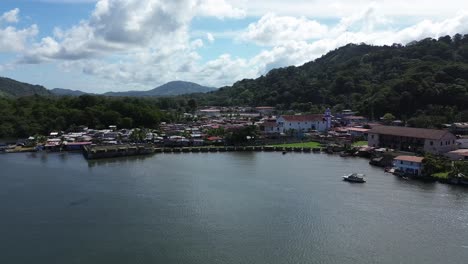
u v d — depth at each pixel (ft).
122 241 231.50
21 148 585.63
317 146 593.42
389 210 281.33
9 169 436.35
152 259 209.05
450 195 318.45
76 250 220.43
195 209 286.66
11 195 326.85
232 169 432.25
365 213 275.39
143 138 627.87
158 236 238.27
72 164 468.75
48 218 270.26
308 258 209.05
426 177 369.30
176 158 514.68
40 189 345.31
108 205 297.53
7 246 226.79
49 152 566.77
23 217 272.72
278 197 315.37
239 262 204.95
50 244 228.63
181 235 239.30
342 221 260.42
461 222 257.14
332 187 346.54
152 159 506.89
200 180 376.27
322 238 233.76
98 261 207.51
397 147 513.86
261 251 217.15
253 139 615.16
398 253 213.87
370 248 220.02
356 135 637.71
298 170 424.87
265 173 408.67
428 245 223.30
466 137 519.60
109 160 499.10
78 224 258.78
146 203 301.84
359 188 342.03
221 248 221.05
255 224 256.11
